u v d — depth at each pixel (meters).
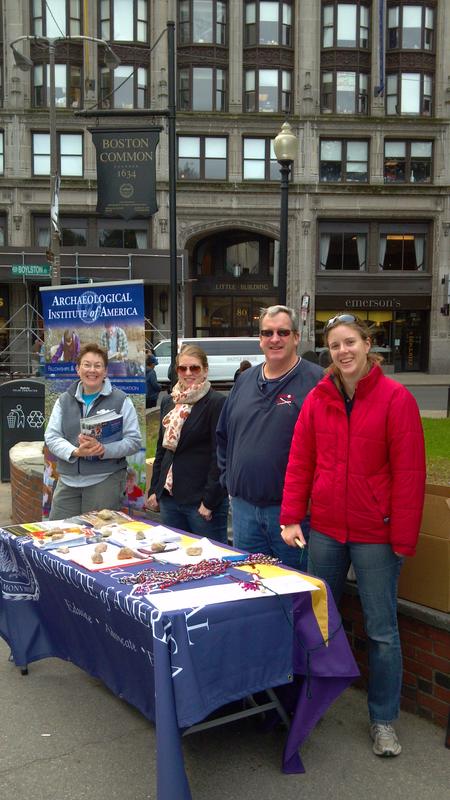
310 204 32.97
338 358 3.24
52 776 3.16
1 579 4.21
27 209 32.06
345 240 33.81
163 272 31.78
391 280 33.81
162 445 4.68
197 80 32.84
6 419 10.07
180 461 4.55
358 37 33.06
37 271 30.52
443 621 3.46
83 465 4.73
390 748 3.29
